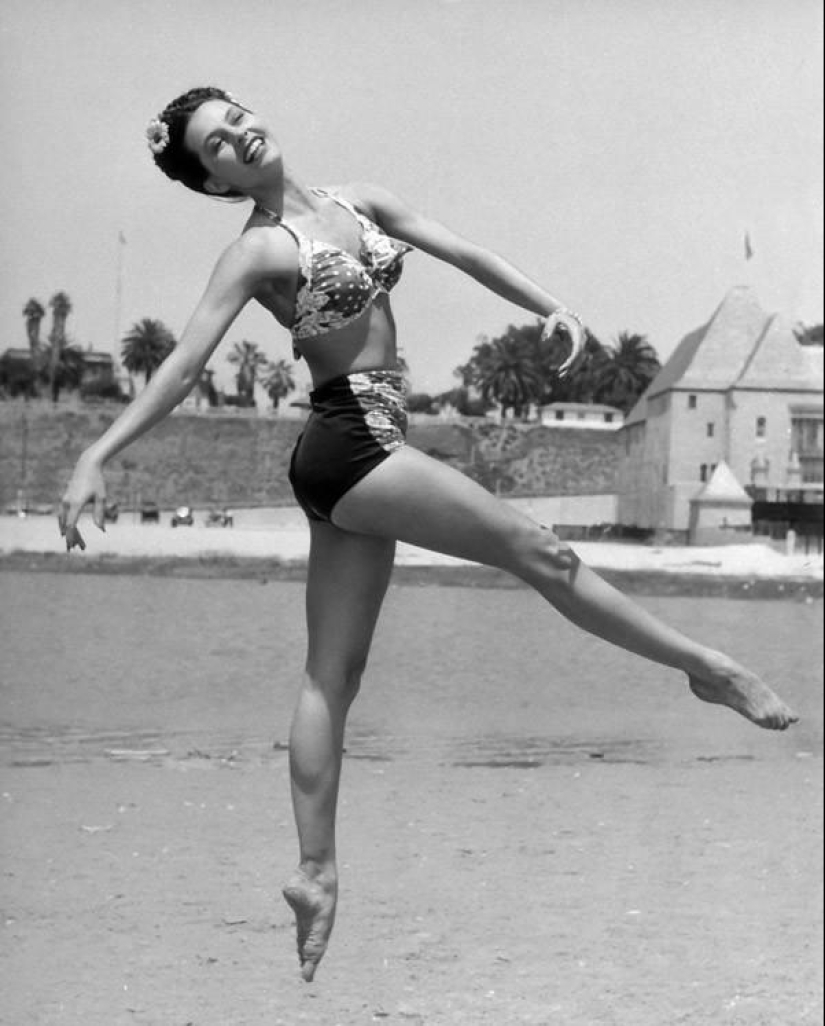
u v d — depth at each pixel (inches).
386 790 572.4
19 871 423.5
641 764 646.5
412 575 884.0
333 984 326.6
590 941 366.3
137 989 318.7
